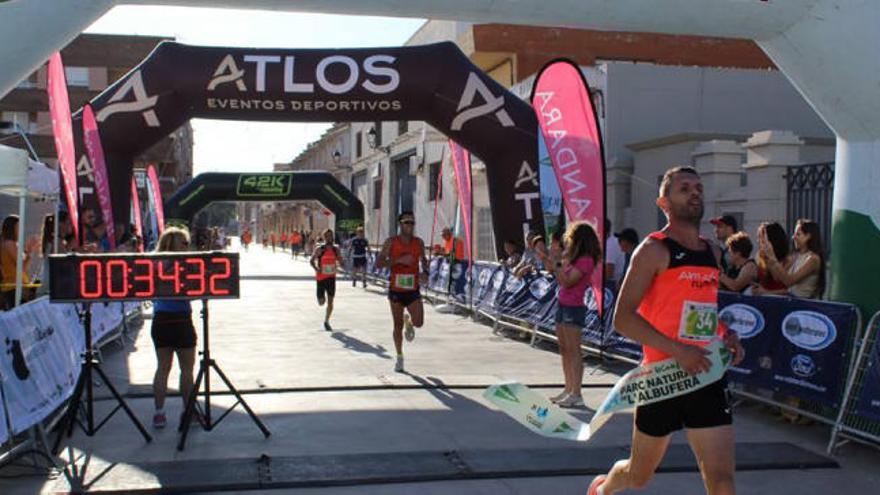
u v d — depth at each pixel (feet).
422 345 38.78
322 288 45.27
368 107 41.86
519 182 43.37
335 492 16.90
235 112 41.98
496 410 24.47
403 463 18.65
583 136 29.48
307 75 40.86
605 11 20.98
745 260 25.66
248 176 109.81
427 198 92.22
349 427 22.25
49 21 18.70
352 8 20.59
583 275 24.79
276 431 21.75
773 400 23.41
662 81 55.01
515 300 41.98
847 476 18.28
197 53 41.39
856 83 20.67
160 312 21.95
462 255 61.67
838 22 20.33
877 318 19.85
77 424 22.27
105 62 165.48
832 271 22.76
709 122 55.98
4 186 21.67
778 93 57.31
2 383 17.20
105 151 41.52
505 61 68.69
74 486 16.89
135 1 19.66
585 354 34.81
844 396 20.21
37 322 20.35
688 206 12.84
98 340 32.40
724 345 13.01
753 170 39.75
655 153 48.93
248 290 75.77
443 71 41.98
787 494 16.98
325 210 158.20
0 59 18.63
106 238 39.50
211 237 99.66
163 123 41.75
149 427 22.16
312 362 33.30
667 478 17.81
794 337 22.45
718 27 21.44
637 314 12.54
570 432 13.76
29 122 157.07
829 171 35.42
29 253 34.30
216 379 28.96
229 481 17.20
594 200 29.37
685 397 12.44
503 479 17.88
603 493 13.73
